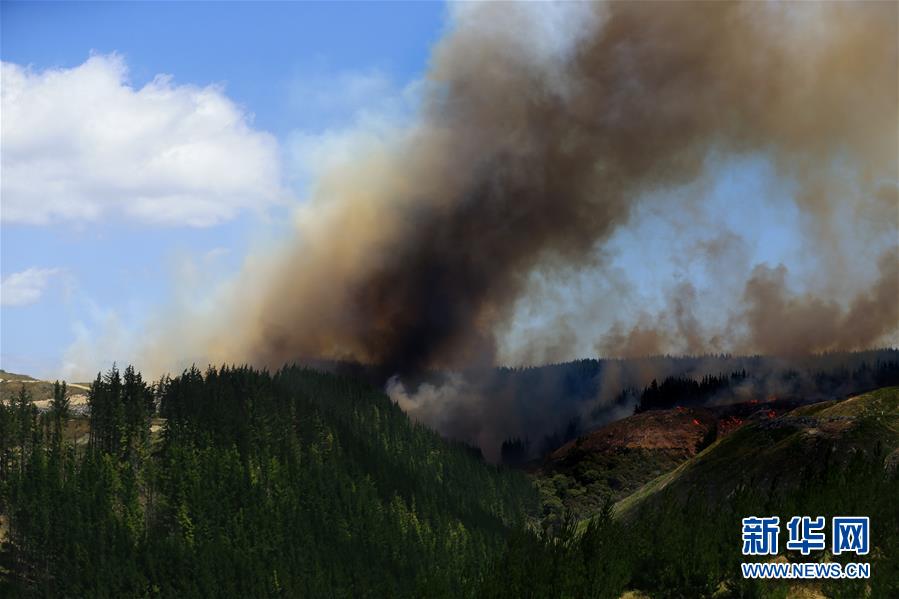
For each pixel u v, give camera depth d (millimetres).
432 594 193500
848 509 126438
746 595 116375
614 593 128625
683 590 124562
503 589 146750
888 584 111000
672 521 138625
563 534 151000
